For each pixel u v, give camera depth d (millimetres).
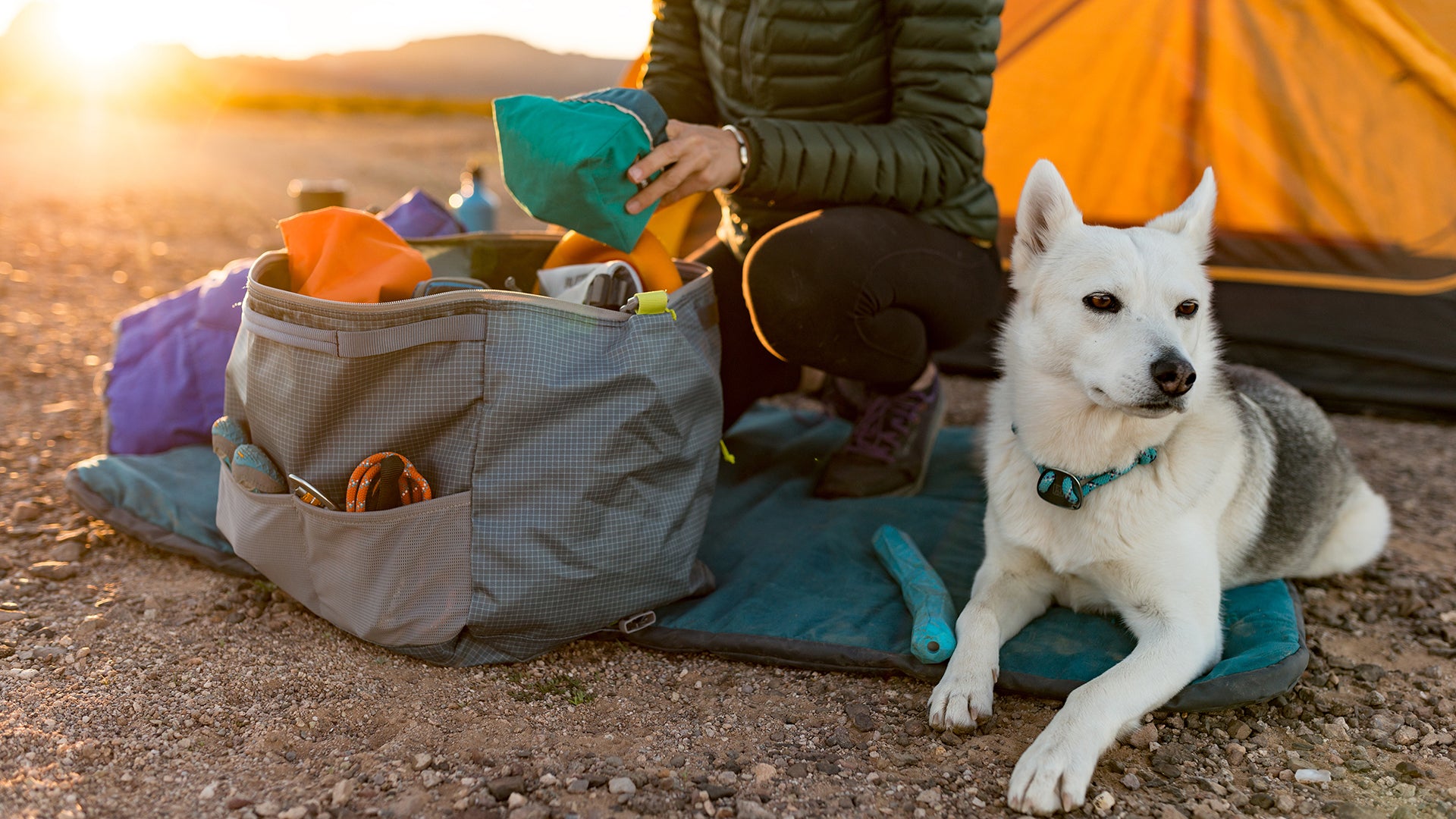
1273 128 4766
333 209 2273
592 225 2172
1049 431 2229
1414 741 1942
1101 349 2088
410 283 2201
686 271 2648
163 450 3035
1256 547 2436
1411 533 3271
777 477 3309
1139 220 5117
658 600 2213
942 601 2268
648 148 2146
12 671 1980
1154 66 4883
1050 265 2283
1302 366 4910
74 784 1633
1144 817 1658
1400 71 4484
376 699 1968
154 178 11156
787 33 2697
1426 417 4719
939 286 2828
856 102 2840
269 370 2037
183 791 1641
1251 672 1967
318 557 2102
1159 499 2123
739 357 3182
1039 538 2268
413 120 27766
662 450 2115
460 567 1993
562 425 1978
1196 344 2211
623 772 1729
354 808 1603
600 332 2002
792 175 2518
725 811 1630
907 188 2693
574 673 2135
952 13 2633
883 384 3137
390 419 1985
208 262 6844
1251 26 4691
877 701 2049
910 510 2990
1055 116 5121
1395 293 4691
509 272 2939
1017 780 1679
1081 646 2197
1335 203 4734
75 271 6219
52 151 13477
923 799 1692
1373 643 2418
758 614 2316
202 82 40688
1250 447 2391
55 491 2998
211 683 1990
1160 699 1884
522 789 1669
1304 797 1732
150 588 2426
